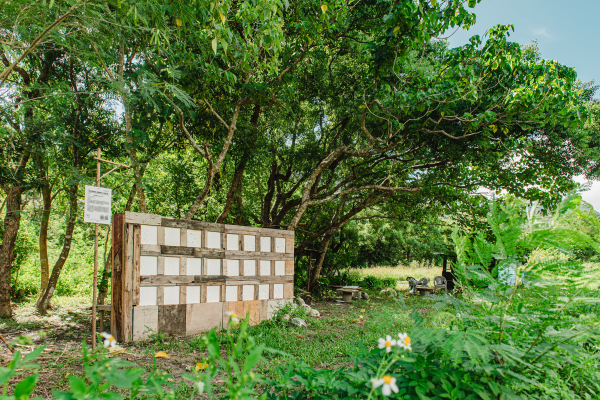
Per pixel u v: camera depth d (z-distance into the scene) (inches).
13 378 150.1
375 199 594.2
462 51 373.4
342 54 519.8
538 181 496.7
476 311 86.9
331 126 613.9
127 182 330.0
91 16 207.3
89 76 329.1
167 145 438.9
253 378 56.6
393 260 1445.6
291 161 577.3
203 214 572.7
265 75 422.9
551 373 78.7
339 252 808.3
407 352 76.5
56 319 338.6
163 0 246.7
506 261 82.1
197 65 322.3
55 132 301.0
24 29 191.5
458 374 73.8
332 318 370.0
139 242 257.4
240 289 320.8
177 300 276.7
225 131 438.0
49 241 654.5
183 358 203.0
